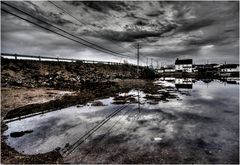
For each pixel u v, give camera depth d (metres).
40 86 23.48
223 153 6.00
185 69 92.75
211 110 12.39
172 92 22.81
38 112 12.36
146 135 7.78
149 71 57.31
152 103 15.41
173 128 8.65
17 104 14.16
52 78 29.52
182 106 13.98
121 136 7.74
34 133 8.43
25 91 19.12
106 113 11.97
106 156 5.98
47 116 11.38
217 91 23.11
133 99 17.50
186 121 9.79
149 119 10.33
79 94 19.88
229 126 8.78
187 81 44.12
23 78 25.58
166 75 84.06
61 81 28.97
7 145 7.14
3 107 13.05
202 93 21.52
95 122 9.93
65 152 6.39
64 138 7.73
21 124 9.80
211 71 93.06
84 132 8.38
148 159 5.70
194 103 15.16
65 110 12.99
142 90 25.06
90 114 11.77
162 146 6.63
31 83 24.12
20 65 29.25
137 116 11.06
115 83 33.25
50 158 5.96
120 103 15.52
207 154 5.95
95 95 19.70
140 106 14.18
